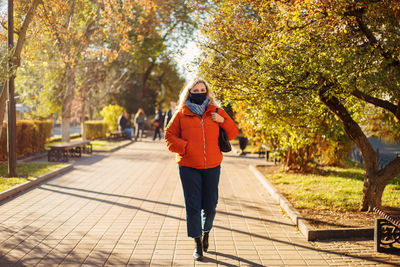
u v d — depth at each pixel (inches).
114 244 183.0
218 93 213.9
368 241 189.8
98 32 613.0
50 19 416.5
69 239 189.0
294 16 192.9
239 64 209.8
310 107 222.8
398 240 174.4
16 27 390.9
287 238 195.3
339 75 181.9
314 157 456.8
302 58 188.2
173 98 1660.9
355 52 184.1
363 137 229.6
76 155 573.6
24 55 426.6
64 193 299.4
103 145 773.9
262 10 214.1
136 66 1120.8
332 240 191.8
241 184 355.9
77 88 794.2
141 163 502.3
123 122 968.9
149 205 264.8
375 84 180.9
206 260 165.0
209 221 171.3
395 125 290.8
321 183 336.2
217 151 166.1
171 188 329.1
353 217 222.2
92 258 164.7
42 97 670.5
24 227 207.2
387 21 193.2
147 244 183.9
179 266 158.1
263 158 581.9
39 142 603.8
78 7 521.0
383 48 187.5
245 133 440.8
